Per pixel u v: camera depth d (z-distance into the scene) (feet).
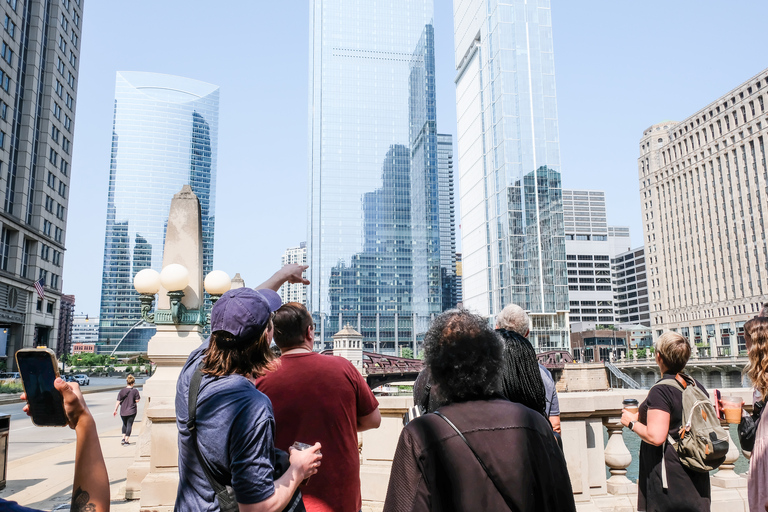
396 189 584.40
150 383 24.13
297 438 9.95
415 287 559.38
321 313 538.47
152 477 18.98
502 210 402.72
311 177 588.91
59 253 228.63
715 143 369.91
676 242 409.49
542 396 9.43
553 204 394.93
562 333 375.04
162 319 25.88
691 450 11.37
